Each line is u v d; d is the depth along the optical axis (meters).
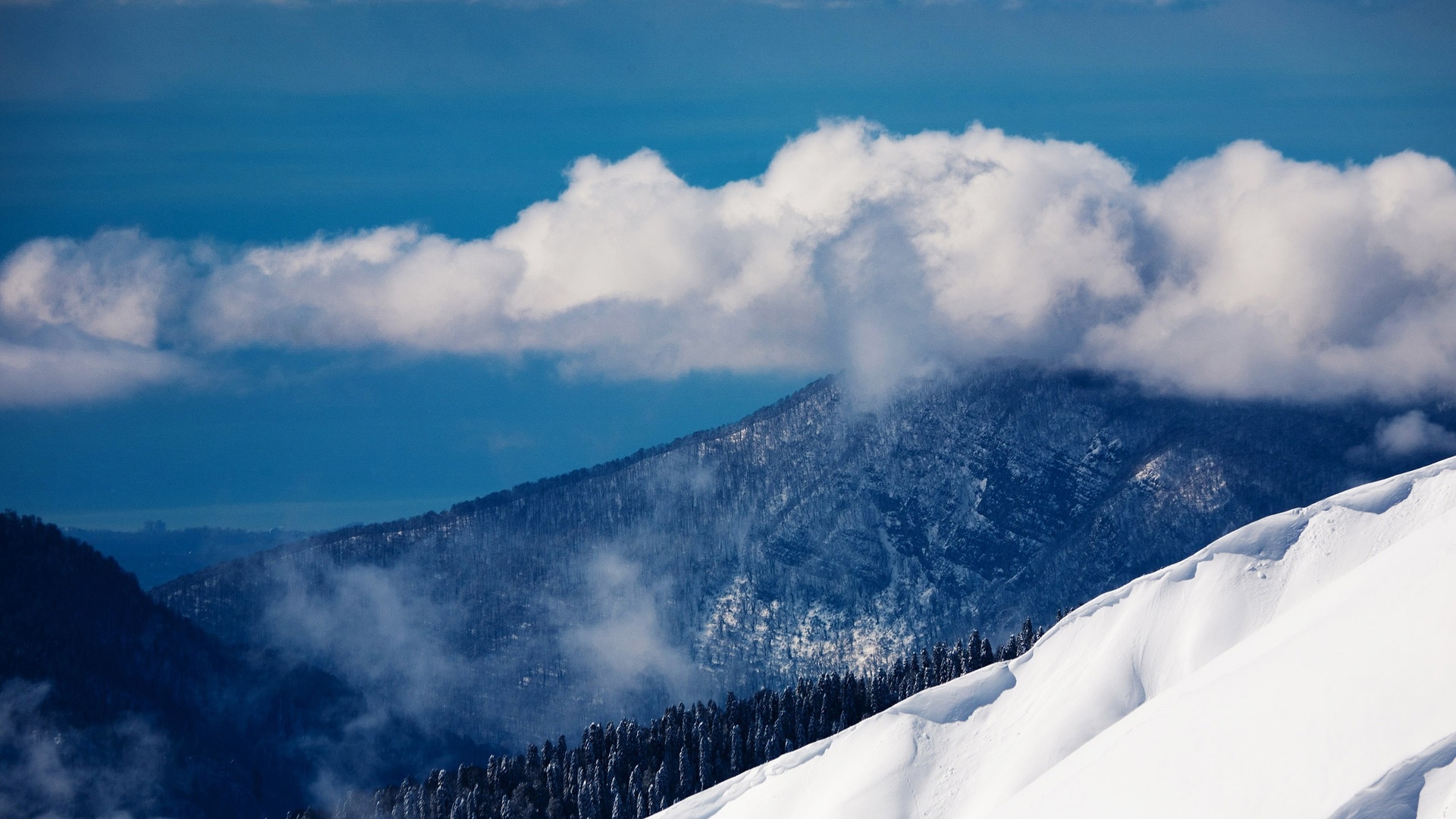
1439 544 101.62
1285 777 88.00
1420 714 83.94
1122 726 113.06
